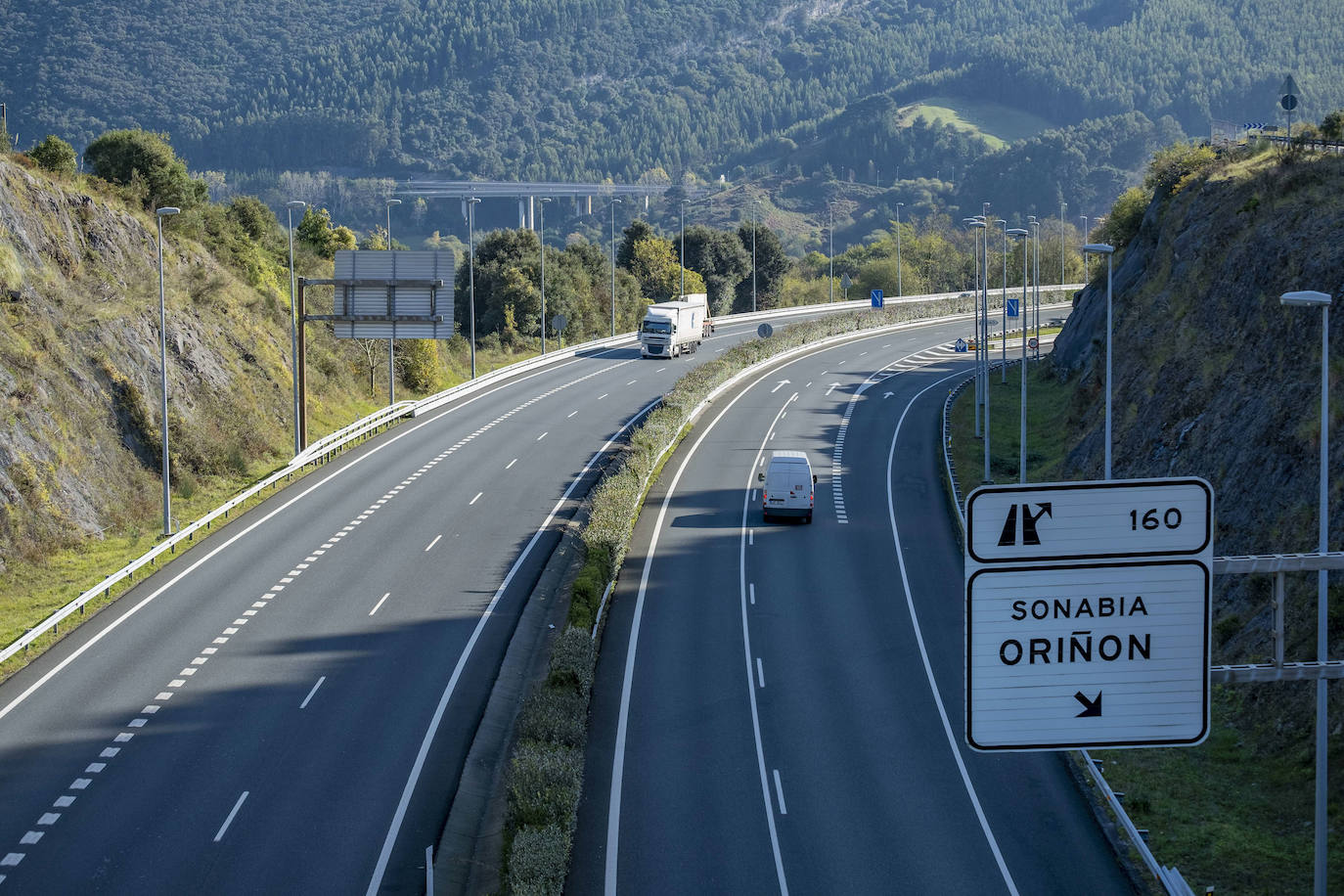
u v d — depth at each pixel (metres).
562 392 127.62
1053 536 18.94
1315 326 65.69
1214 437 69.88
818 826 44.97
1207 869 41.59
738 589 71.44
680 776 48.84
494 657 58.78
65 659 57.56
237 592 67.38
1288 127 101.38
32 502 75.00
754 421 116.56
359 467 95.38
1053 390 124.69
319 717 51.66
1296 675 24.23
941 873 41.72
